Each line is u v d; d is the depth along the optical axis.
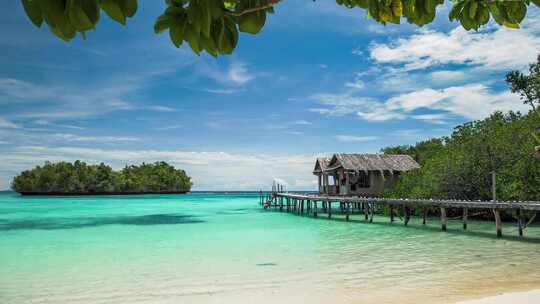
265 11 1.53
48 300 9.02
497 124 30.39
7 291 9.80
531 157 24.83
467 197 29.09
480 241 17.80
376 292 9.09
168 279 10.76
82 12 1.12
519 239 18.33
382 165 36.78
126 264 12.94
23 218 33.78
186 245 17.08
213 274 11.28
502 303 7.45
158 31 1.48
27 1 1.11
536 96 26.64
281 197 43.12
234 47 1.53
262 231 22.67
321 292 9.20
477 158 28.31
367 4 1.93
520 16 2.11
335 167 36.81
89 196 115.25
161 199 87.50
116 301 8.84
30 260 13.88
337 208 46.12
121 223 28.80
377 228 23.92
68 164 115.50
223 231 22.80
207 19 1.34
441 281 10.05
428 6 1.90
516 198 25.53
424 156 47.03
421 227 24.22
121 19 1.16
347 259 13.35
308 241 18.12
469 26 2.19
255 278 10.70
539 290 8.32
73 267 12.56
